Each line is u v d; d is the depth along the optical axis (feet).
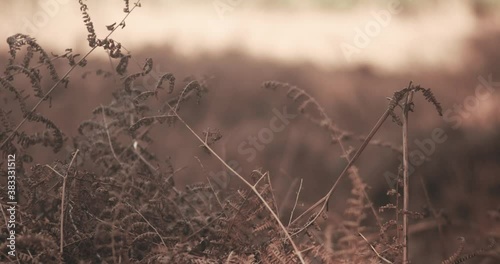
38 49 11.40
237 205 11.21
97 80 27.73
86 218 11.09
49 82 27.48
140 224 10.34
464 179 22.95
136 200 11.71
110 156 12.75
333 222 15.07
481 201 21.62
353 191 12.69
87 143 13.19
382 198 22.35
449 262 11.43
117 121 13.23
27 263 9.50
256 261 10.90
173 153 24.29
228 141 27.02
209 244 11.44
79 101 26.43
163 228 11.47
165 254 10.02
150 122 11.74
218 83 33.40
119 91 13.38
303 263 9.84
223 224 11.15
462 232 19.27
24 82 27.02
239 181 18.61
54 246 9.30
